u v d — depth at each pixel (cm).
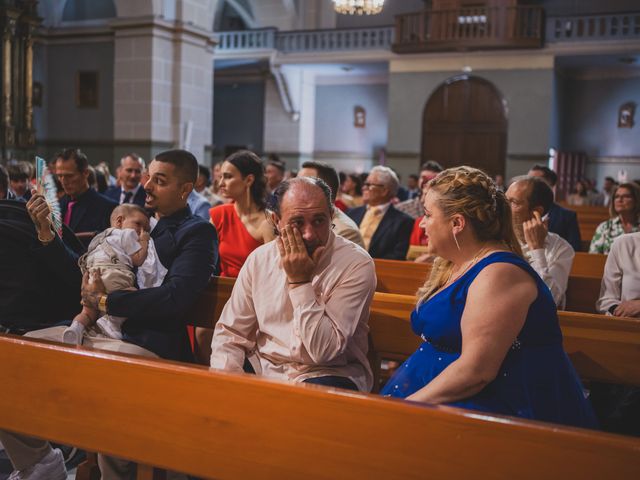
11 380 208
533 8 1883
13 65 1758
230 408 177
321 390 167
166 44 1789
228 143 2656
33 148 1825
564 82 2170
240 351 271
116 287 294
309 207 243
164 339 299
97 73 1853
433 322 216
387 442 160
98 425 195
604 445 140
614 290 354
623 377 268
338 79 2475
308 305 242
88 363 196
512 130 1986
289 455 170
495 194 214
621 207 525
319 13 2403
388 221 539
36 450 276
